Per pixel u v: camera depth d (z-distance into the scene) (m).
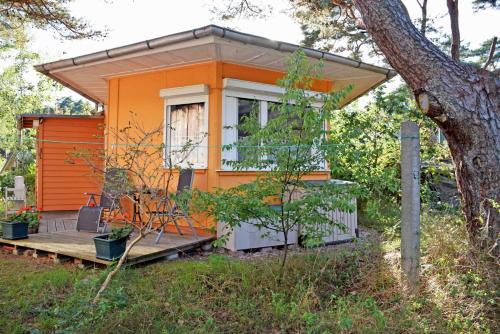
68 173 9.18
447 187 6.62
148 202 5.53
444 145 7.15
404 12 4.24
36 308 3.52
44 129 9.01
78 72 7.48
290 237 6.43
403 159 3.91
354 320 3.09
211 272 4.44
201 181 6.52
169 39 5.67
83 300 3.35
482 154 3.90
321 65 4.17
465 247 3.80
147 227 4.62
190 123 6.75
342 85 8.59
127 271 4.50
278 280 4.11
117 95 7.70
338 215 6.50
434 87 3.98
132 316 3.33
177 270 4.68
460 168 4.05
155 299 3.74
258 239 6.12
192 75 6.69
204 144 6.52
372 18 4.28
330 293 3.87
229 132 6.57
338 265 4.48
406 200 3.87
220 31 5.33
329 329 3.08
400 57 4.16
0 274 4.65
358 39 12.30
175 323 3.34
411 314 3.20
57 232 6.50
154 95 7.17
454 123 3.95
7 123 19.17
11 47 17.78
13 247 5.85
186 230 6.61
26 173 12.99
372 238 5.07
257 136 4.25
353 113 9.74
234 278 4.20
